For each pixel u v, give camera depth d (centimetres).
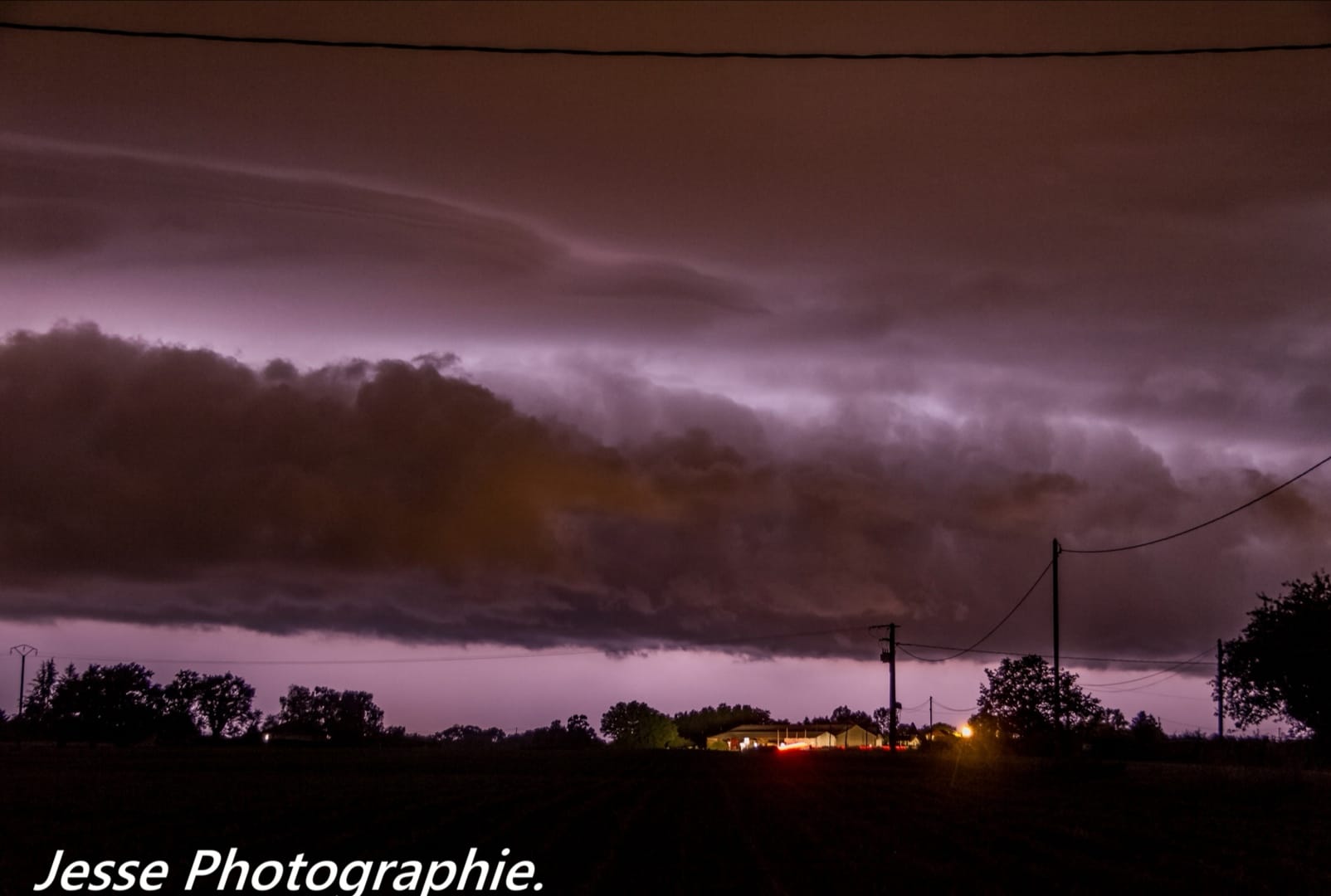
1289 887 2236
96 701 13550
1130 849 2839
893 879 2256
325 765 8194
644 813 3794
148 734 13800
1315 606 6381
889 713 9806
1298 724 6569
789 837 3038
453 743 19525
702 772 7350
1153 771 6444
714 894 2073
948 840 2973
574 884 2227
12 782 5659
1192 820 3644
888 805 4244
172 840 2892
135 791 4878
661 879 2252
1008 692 7844
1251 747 6862
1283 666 6359
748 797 4675
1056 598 6644
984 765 6806
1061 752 6662
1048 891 2128
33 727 14725
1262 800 4450
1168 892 2136
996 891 2102
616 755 11119
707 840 2947
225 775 6544
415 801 4244
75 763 8188
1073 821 3559
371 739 16525
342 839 2928
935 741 11938
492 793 4819
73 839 2941
